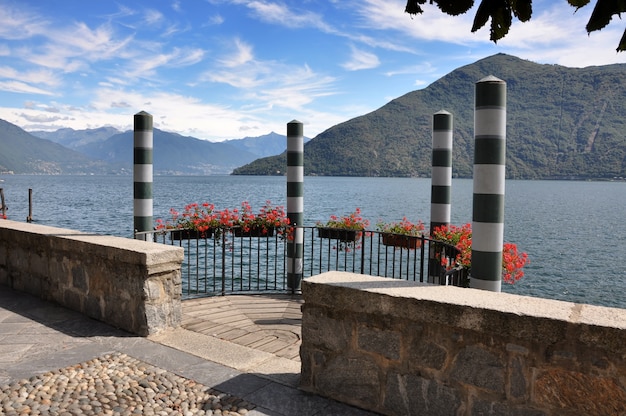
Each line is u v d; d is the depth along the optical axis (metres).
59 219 37.59
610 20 1.42
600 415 2.49
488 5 1.56
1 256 6.76
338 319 3.39
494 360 2.79
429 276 7.49
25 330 4.97
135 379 3.81
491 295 3.05
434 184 7.51
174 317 5.14
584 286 17.94
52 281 5.93
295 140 7.38
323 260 17.39
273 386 3.71
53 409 3.26
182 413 3.27
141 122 7.21
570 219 44.22
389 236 7.71
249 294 7.00
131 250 4.83
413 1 1.59
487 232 4.73
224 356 4.36
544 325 2.59
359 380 3.32
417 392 3.08
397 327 3.13
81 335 4.85
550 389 2.62
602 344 2.45
